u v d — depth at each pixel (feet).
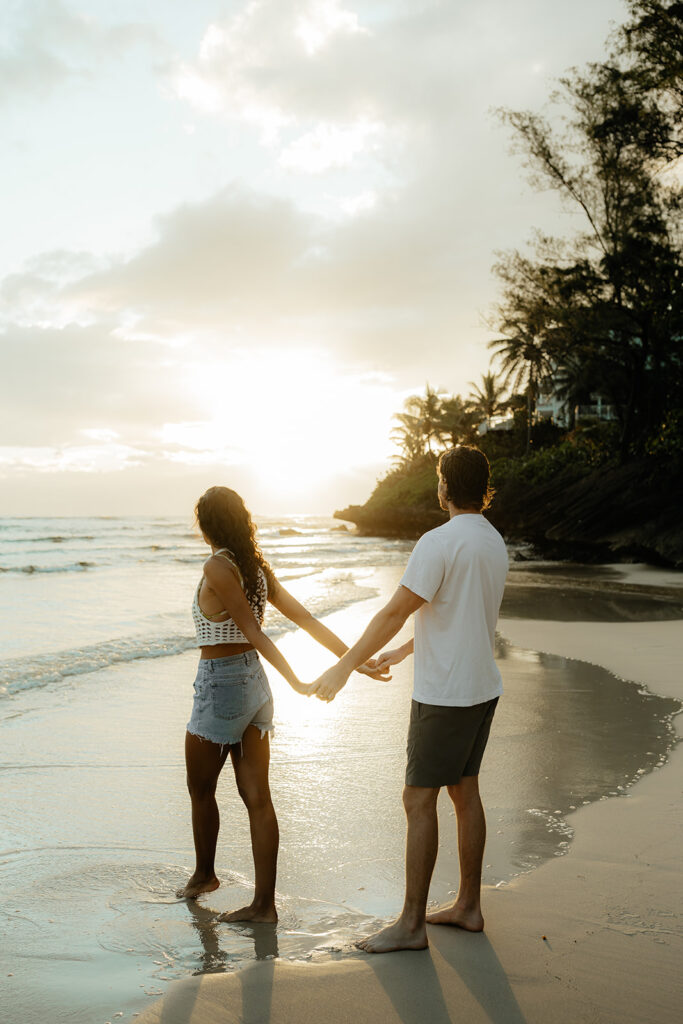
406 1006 7.26
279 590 10.28
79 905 9.82
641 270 105.81
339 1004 7.29
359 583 64.49
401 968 8.01
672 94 96.58
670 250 103.40
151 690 23.09
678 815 12.84
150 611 42.80
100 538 152.66
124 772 15.60
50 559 96.17
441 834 12.36
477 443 197.57
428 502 207.41
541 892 9.89
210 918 9.48
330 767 15.97
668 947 8.41
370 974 7.88
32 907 9.73
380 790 14.56
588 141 102.73
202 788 9.99
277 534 225.35
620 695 22.53
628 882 10.18
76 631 34.96
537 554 109.91
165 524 228.84
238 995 7.45
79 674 25.22
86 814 13.26
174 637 32.81
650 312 108.88
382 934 8.55
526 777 14.98
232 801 14.21
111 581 63.52
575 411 197.57
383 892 10.26
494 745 17.26
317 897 10.11
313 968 8.02
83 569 78.84
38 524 225.35
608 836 11.91
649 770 15.48
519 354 169.99
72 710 20.57
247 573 9.56
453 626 8.72
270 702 9.84
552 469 149.28
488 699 8.86
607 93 98.78
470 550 8.76
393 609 8.68
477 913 8.98
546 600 50.03
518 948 8.43
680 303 103.19
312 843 11.99
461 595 8.72
